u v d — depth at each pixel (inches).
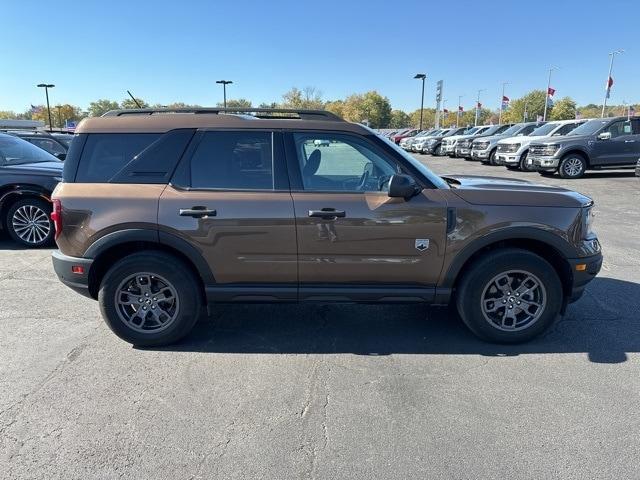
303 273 146.8
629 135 586.6
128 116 150.9
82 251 144.9
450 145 1072.8
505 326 151.6
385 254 144.5
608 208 399.5
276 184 145.5
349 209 141.9
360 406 119.0
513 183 165.6
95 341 155.9
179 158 146.3
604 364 139.6
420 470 96.5
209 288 148.3
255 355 146.8
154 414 115.7
